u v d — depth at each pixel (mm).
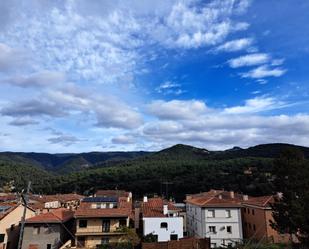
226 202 53156
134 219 54656
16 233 47844
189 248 38844
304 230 32344
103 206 49906
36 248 44250
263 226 47938
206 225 51250
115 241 43875
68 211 53594
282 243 41531
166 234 47062
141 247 38031
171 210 51719
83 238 45094
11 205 51406
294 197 34219
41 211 62594
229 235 50781
